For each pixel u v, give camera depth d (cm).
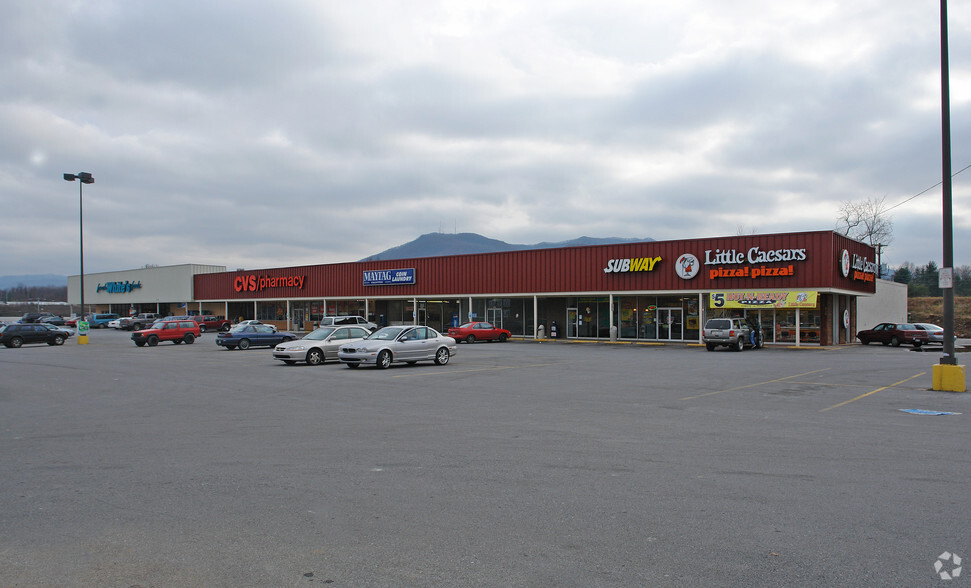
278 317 6400
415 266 5066
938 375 1561
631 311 4306
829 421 1110
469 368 2238
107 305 8456
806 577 459
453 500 643
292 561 492
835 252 3497
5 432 1035
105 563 490
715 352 3188
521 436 973
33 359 2784
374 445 909
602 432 1005
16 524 579
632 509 612
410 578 460
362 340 2291
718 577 459
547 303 4681
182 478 732
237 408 1287
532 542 528
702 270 3822
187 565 486
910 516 589
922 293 9238
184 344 4084
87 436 993
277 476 739
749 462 799
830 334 3741
